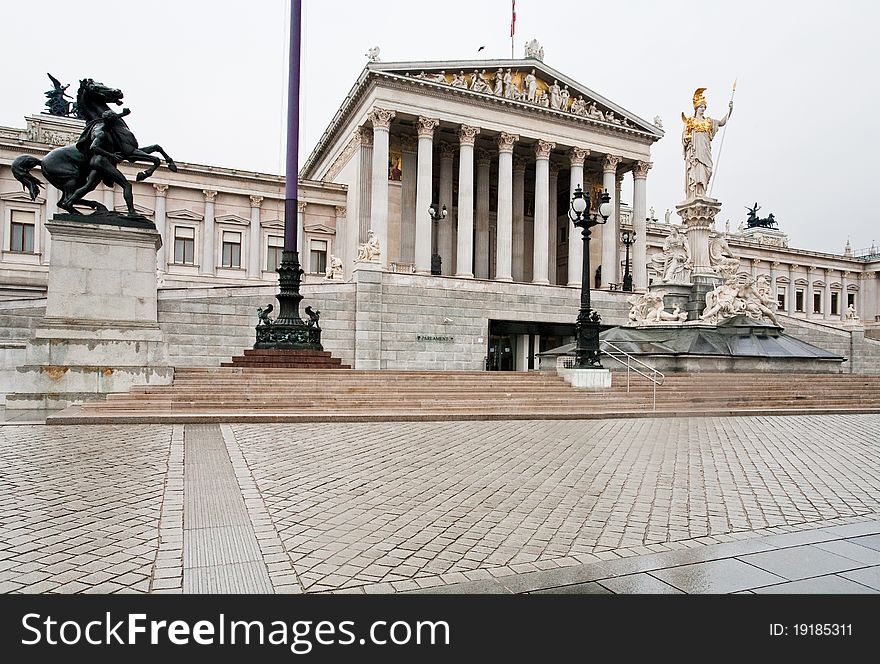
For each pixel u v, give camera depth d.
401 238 64.56
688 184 42.25
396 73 58.25
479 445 14.42
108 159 21.75
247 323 39.34
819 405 27.84
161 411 18.55
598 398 25.06
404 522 7.73
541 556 6.55
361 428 17.31
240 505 8.36
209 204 59.66
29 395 19.39
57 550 6.45
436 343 48.75
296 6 27.42
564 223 75.06
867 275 102.44
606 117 66.69
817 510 8.71
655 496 9.45
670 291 40.91
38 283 53.50
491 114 61.22
